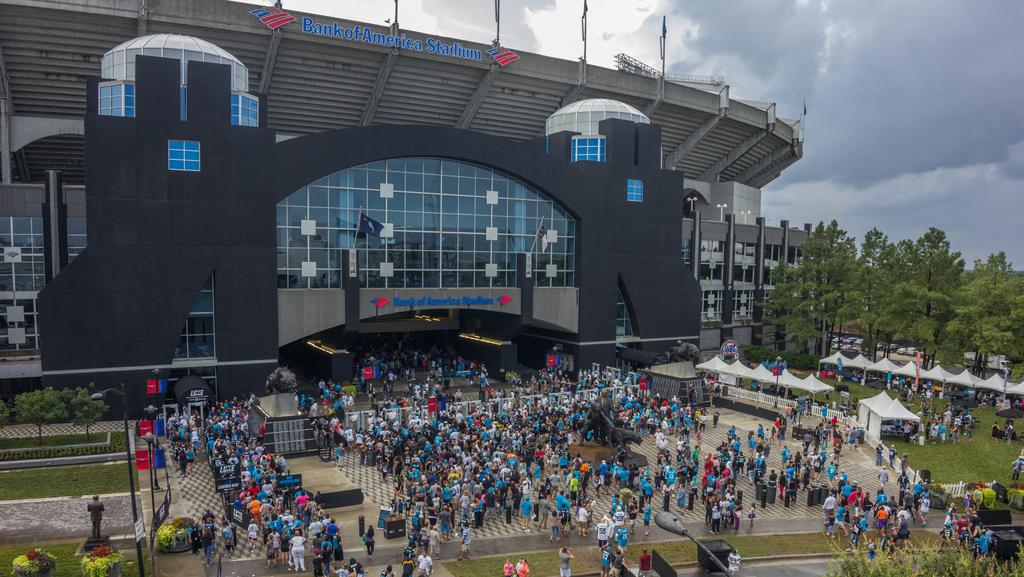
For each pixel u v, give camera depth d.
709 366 58.41
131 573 24.42
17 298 48.06
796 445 44.53
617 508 29.69
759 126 93.19
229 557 26.30
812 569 27.48
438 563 26.55
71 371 44.69
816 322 87.06
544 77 73.31
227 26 58.16
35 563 21.81
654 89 80.06
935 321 62.09
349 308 54.19
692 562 27.34
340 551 25.69
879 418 44.38
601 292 65.75
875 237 72.31
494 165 59.84
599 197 65.00
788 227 91.38
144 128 45.88
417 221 58.03
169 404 47.53
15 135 57.16
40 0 51.78
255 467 32.72
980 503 34.53
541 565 26.52
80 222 50.12
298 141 51.38
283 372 41.66
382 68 66.31
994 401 57.97
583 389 55.25
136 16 54.84
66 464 36.47
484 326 68.12
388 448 37.22
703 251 81.62
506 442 37.66
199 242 47.94
